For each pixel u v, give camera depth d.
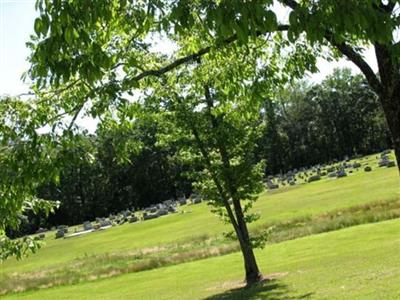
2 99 6.91
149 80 8.70
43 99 7.21
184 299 22.05
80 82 7.21
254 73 8.66
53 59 5.19
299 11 4.58
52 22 4.89
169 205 91.38
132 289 28.06
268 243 34.56
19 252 8.55
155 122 22.75
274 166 128.00
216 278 26.52
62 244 64.38
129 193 126.50
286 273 23.34
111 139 8.04
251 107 9.64
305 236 34.72
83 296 28.75
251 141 23.16
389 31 4.50
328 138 129.50
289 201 56.19
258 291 20.11
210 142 22.77
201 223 54.91
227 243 38.94
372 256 22.20
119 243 53.81
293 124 130.88
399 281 15.38
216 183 23.33
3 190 6.31
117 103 6.99
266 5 4.52
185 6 5.15
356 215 36.81
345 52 6.41
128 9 6.44
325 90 131.00
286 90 9.90
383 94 6.35
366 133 127.12
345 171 76.50
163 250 41.62
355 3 4.45
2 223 6.68
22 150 6.24
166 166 123.88
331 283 18.09
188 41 8.74
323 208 44.94
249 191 23.03
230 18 4.50
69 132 6.45
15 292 33.78
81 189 124.69
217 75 9.14
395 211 35.53
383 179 57.06
